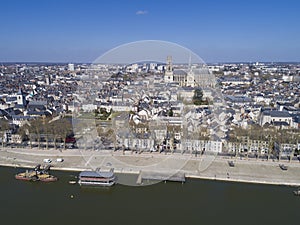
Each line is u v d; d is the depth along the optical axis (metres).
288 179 99.19
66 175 103.62
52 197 85.81
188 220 71.62
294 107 182.62
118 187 89.19
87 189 91.12
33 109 173.75
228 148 121.44
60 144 134.12
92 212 74.94
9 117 155.50
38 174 101.44
